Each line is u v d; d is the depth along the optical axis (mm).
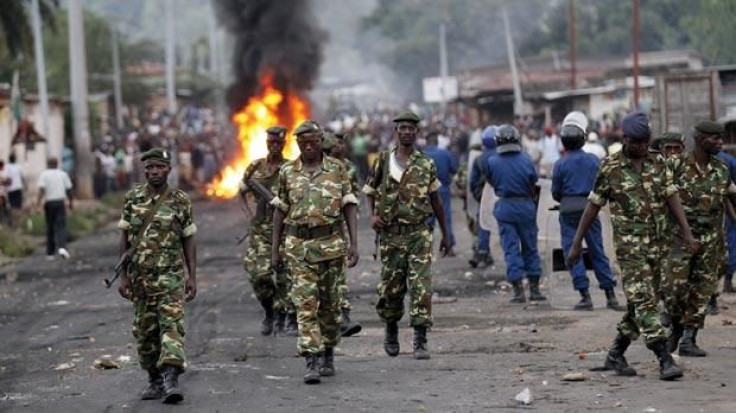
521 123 82125
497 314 29766
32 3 75812
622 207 20391
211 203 80750
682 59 98500
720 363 21844
